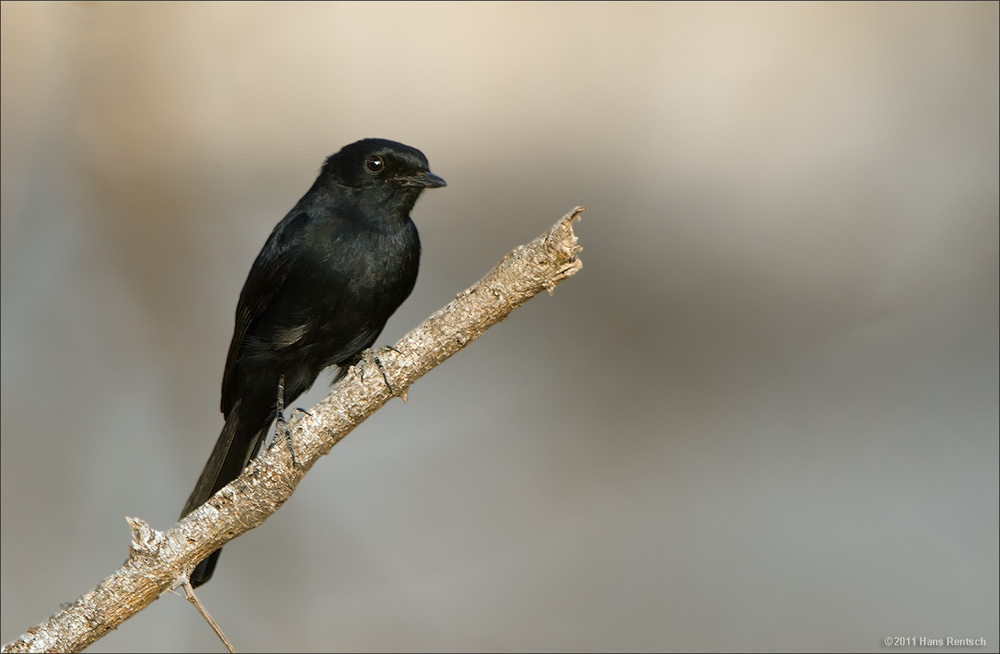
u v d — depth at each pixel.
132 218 16.62
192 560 7.66
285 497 7.82
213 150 17.83
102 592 7.46
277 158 18.34
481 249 20.28
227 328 16.56
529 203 20.50
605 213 20.11
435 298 19.75
